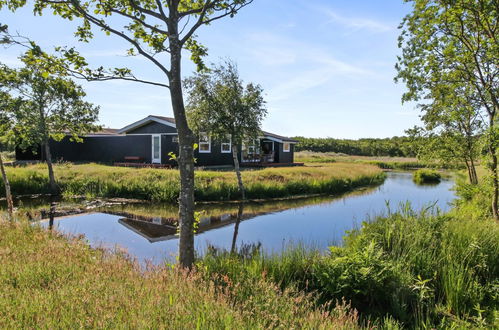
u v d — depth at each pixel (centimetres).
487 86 774
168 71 465
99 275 396
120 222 1100
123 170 1872
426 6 766
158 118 2367
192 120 1486
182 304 312
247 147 1642
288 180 1898
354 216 1252
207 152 2508
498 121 820
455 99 873
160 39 534
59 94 1473
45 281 407
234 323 292
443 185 2480
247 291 427
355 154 6456
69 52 423
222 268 551
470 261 570
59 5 453
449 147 1206
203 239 915
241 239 916
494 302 483
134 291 345
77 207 1343
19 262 459
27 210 1241
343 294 491
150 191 1558
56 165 2075
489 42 714
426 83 870
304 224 1119
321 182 1956
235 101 1470
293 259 605
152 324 271
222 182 1659
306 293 515
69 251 573
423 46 806
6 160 2778
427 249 604
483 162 874
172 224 1084
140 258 711
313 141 6825
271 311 360
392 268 508
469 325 415
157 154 2442
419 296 477
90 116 1638
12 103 1335
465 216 871
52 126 1584
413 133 1284
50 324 267
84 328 268
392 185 2420
